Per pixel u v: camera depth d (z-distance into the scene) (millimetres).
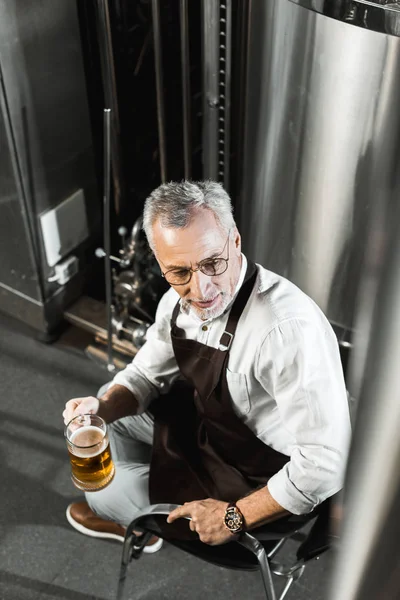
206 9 1870
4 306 2750
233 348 1401
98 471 1513
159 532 1499
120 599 1810
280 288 1397
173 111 2420
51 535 2090
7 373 2584
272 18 1703
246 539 1399
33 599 1935
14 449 2336
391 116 1586
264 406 1468
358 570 162
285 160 1930
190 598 1930
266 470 1545
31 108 2141
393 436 150
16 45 1987
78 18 2148
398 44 1475
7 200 2318
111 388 1689
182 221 1267
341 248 1952
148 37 2207
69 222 2525
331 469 1338
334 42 1576
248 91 1929
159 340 1648
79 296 2766
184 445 1638
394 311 146
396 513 154
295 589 1920
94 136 2459
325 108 1704
